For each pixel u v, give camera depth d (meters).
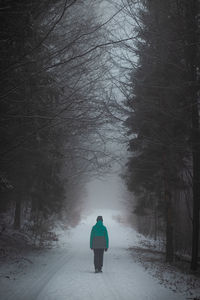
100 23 7.43
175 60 11.72
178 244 23.38
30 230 23.69
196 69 12.17
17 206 21.81
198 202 13.59
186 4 11.07
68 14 7.93
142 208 20.47
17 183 15.52
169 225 17.22
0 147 9.06
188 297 8.76
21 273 10.78
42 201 19.70
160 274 12.47
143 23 10.92
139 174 18.50
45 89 7.99
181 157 14.53
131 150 17.11
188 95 11.92
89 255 17.95
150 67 11.72
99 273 11.86
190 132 12.55
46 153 11.87
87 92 7.71
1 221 21.91
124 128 13.27
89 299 7.79
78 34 7.18
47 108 7.84
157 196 18.89
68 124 8.41
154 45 11.06
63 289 8.77
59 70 7.92
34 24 6.49
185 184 16.58
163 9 11.08
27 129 9.02
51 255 16.77
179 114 12.10
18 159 12.17
